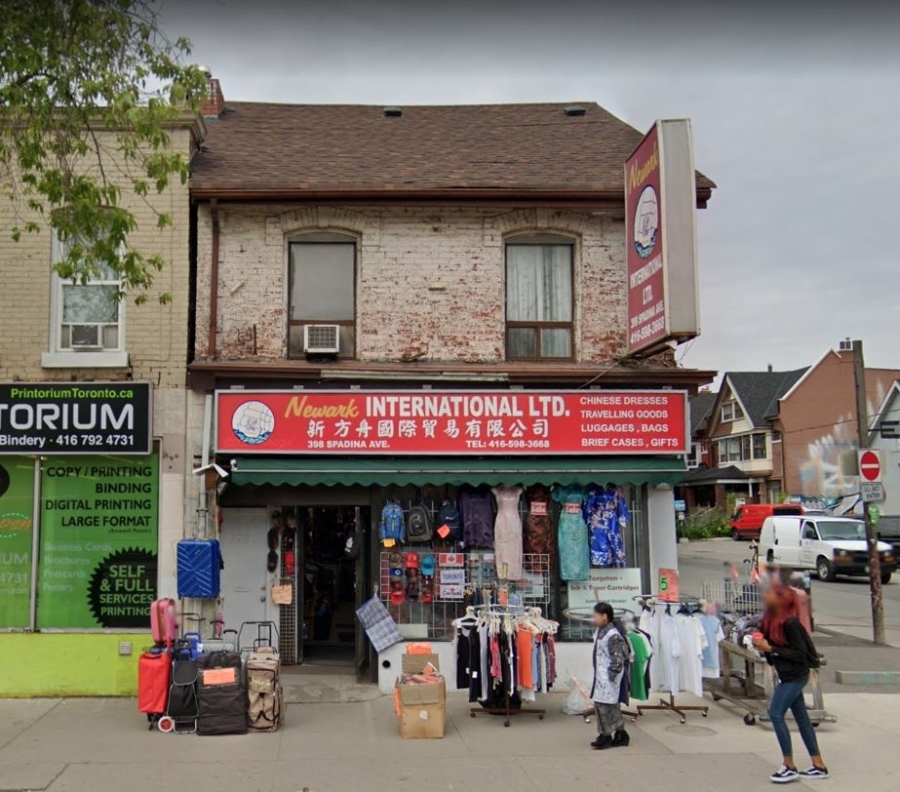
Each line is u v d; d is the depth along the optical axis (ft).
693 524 165.78
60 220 30.12
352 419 36.96
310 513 43.01
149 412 36.37
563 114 51.55
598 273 39.83
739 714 32.91
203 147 42.88
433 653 33.40
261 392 36.78
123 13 31.22
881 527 95.61
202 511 36.63
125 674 35.76
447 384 38.29
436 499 38.45
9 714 32.78
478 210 39.47
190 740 29.27
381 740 29.32
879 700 35.86
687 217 33.63
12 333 36.83
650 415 37.81
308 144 44.65
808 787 24.67
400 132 47.60
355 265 39.65
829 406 183.83
